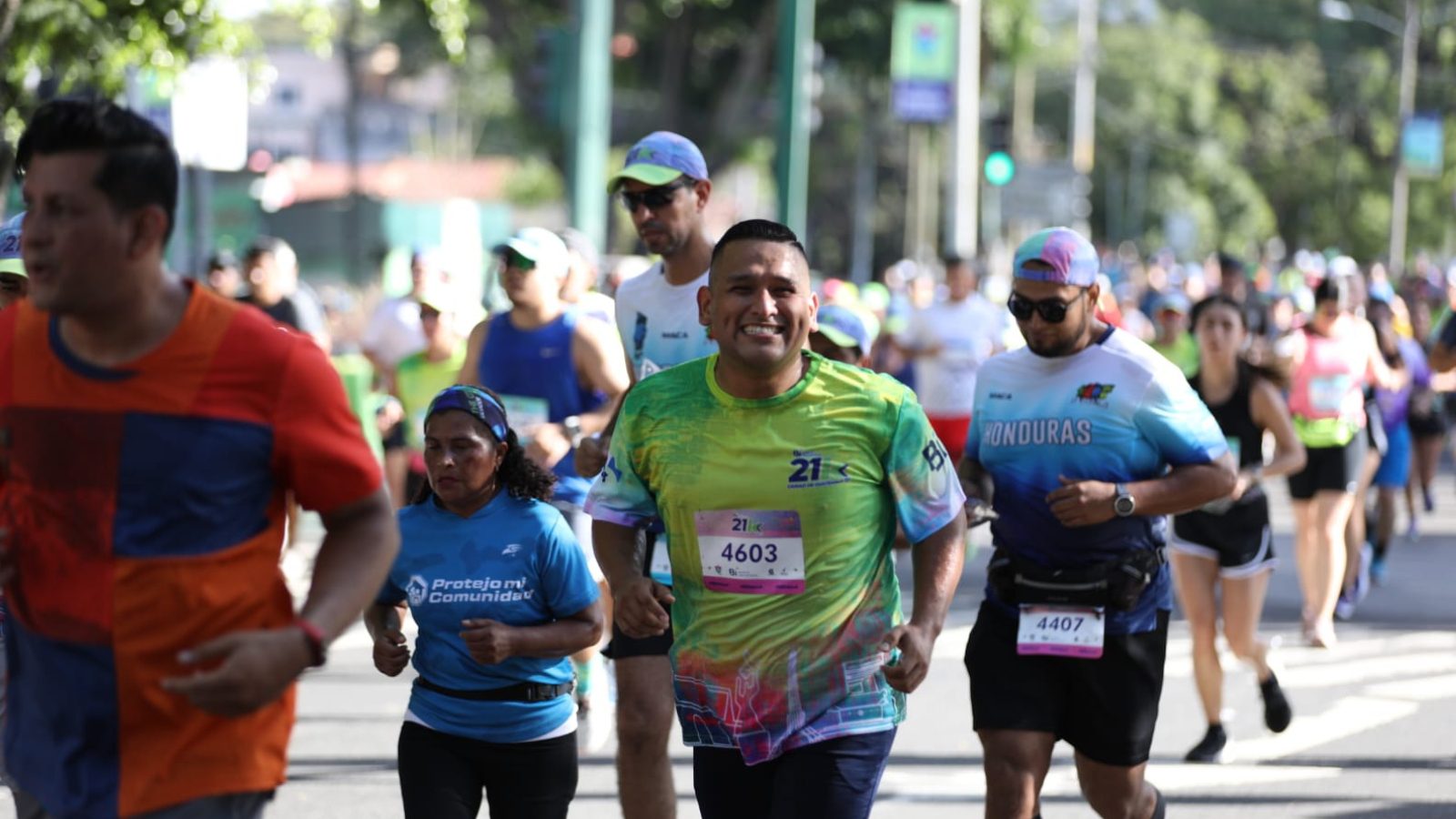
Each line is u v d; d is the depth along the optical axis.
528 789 11.66
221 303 7.34
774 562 9.87
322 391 7.39
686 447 9.95
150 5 26.14
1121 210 199.62
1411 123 119.06
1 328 7.45
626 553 10.45
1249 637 18.33
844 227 170.25
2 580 7.46
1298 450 18.12
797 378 9.91
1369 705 21.27
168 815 7.31
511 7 86.75
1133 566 11.85
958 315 32.38
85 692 7.30
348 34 119.69
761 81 93.31
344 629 7.36
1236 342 18.27
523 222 155.12
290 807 16.19
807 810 9.86
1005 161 53.22
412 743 11.61
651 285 14.12
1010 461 12.10
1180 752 18.91
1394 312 35.88
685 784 17.17
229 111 30.84
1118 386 11.93
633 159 13.71
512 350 16.52
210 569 7.30
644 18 90.12
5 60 24.36
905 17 53.44
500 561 11.52
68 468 7.24
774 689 9.92
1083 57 117.19
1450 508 43.38
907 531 10.06
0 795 14.89
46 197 6.92
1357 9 183.88
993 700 11.96
